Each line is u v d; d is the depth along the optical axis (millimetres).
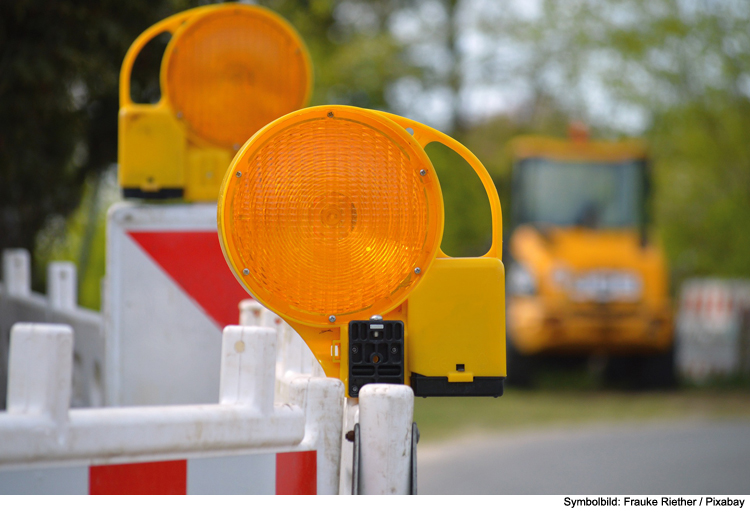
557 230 27625
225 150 6336
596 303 25953
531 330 26172
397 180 3482
